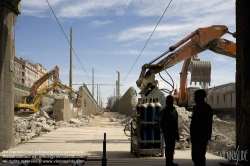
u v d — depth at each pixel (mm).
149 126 9312
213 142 13430
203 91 6918
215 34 14625
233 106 31906
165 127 7578
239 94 7438
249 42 7148
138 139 9219
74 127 23750
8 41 11586
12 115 12164
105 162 7352
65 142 13008
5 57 11438
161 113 7703
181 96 29766
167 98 7750
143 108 9242
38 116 30156
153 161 8680
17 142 15531
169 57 14047
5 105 11539
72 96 45062
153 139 9312
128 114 39562
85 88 51094
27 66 93625
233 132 19406
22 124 23234
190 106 29188
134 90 37875
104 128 22500
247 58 7145
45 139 14141
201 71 21422
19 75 86625
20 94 53594
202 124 6738
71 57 46094
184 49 14422
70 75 46062
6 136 11633
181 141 11562
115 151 10625
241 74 7297
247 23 7203
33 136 18406
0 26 11055
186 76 28969
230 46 14594
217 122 25328
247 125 7016
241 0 7371
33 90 44688
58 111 29359
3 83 11359
